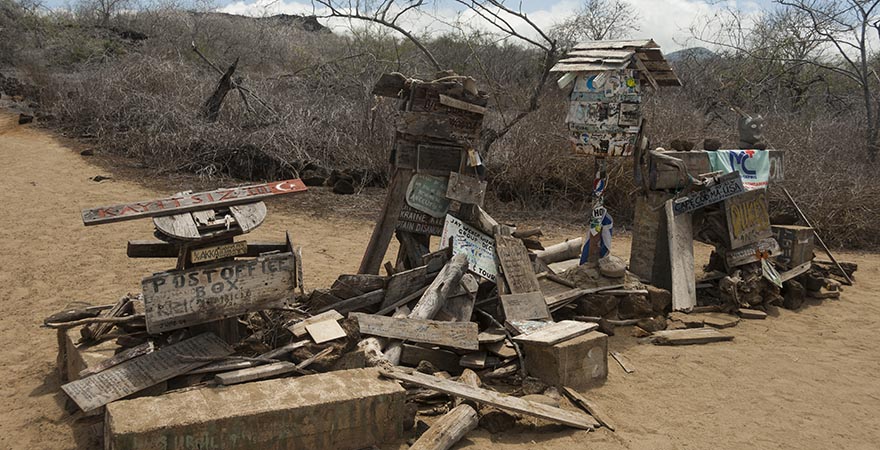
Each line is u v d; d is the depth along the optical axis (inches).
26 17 1078.4
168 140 565.6
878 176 521.3
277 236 402.3
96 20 1098.1
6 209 420.2
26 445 172.7
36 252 344.2
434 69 650.2
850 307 321.1
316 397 169.8
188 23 1027.9
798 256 331.0
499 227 273.0
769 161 332.8
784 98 701.9
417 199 275.1
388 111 548.1
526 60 735.7
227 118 627.8
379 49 727.7
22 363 221.3
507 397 191.6
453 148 273.1
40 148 609.3
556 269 304.2
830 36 617.9
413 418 185.6
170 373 177.9
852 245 454.9
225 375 177.3
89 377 175.2
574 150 279.1
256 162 550.0
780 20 684.1
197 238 183.6
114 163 568.4
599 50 273.3
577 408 204.7
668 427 195.3
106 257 342.6
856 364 248.8
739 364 245.3
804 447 187.3
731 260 314.5
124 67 716.7
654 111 528.7
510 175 507.5
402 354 213.6
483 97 270.4
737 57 704.4
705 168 314.8
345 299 233.3
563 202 506.9
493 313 255.6
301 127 581.9
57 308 271.1
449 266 242.1
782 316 305.9
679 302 295.0
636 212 315.9
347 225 436.8
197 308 187.0
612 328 269.3
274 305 198.5
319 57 934.4
